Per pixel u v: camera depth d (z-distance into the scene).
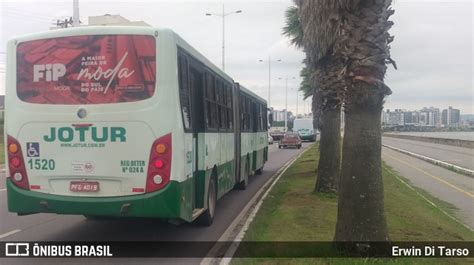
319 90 8.29
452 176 22.98
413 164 30.12
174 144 7.65
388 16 6.84
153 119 7.61
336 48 6.98
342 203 7.07
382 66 6.80
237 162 14.49
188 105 8.45
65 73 7.77
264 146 22.33
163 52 7.65
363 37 6.75
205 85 9.73
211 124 10.38
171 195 7.59
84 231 9.59
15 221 10.48
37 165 7.86
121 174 7.63
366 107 6.85
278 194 14.37
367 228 6.90
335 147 14.25
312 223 9.73
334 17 6.91
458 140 59.03
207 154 9.88
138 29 7.70
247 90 16.38
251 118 17.86
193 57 8.88
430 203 13.99
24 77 7.92
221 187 11.62
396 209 11.82
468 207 14.29
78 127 7.70
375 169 6.93
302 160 28.61
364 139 6.89
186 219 8.20
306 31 9.02
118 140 7.63
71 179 7.75
